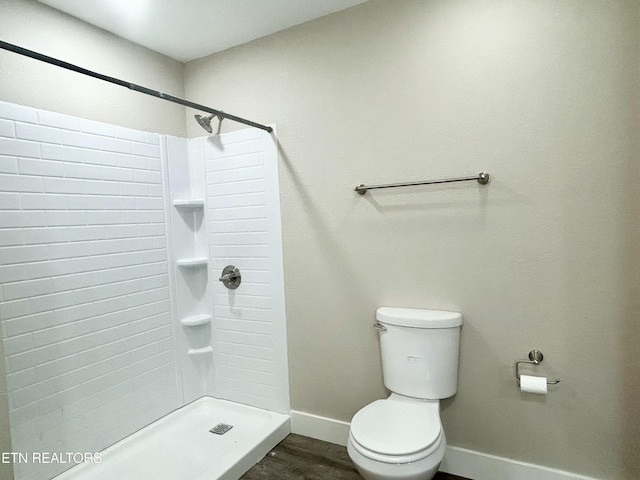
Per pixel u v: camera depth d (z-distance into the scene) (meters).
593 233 1.53
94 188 1.94
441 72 1.74
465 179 1.68
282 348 2.25
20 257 1.64
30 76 1.72
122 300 2.06
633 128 1.45
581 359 1.58
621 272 1.50
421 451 1.36
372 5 1.87
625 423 1.53
